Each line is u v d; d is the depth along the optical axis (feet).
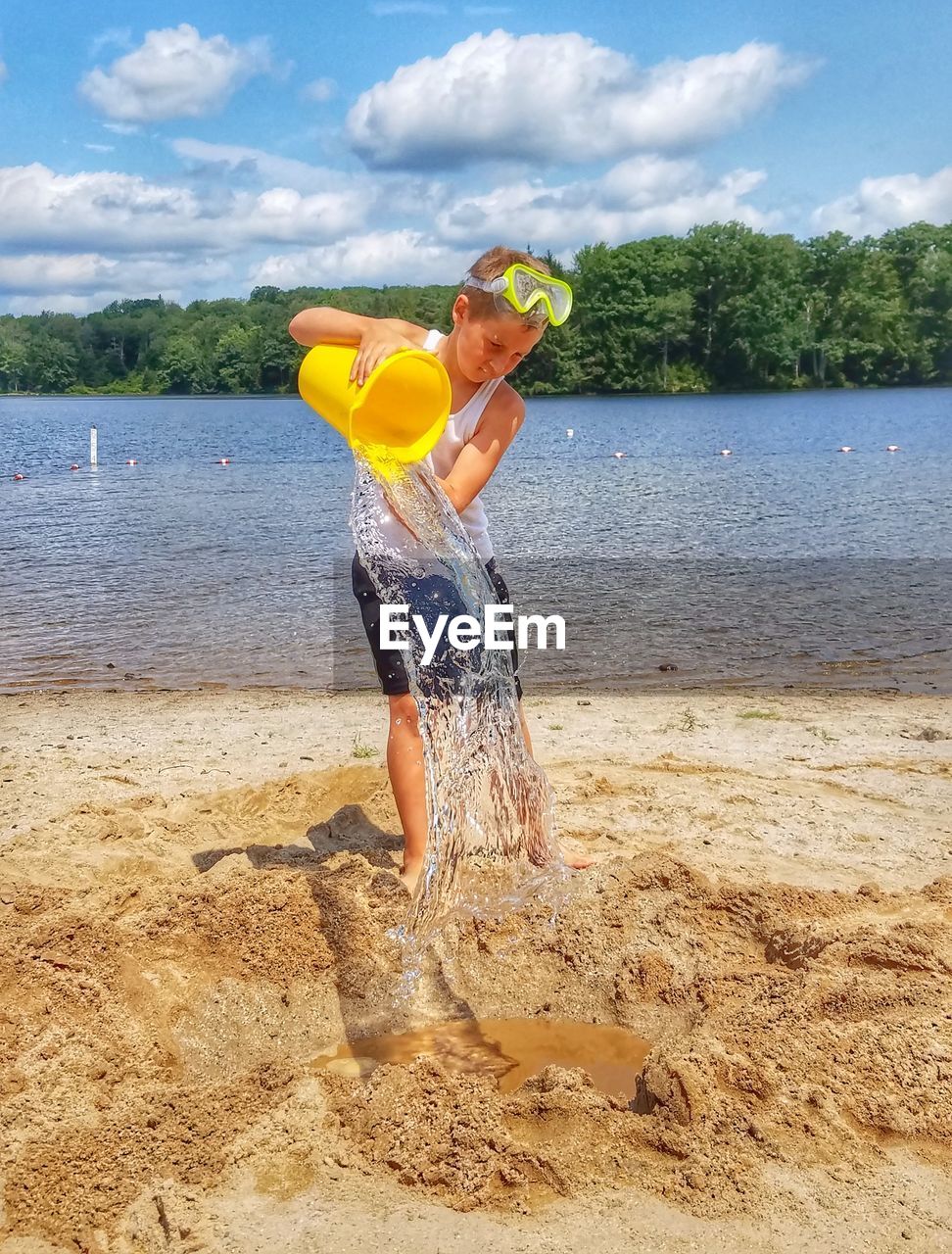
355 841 15.42
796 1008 10.62
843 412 202.59
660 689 26.66
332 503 76.89
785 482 85.61
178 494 84.07
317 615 37.99
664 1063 9.59
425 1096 9.38
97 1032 10.80
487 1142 8.85
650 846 15.28
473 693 12.06
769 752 20.21
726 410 215.10
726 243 312.09
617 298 309.22
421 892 11.62
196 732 22.09
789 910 12.98
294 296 472.44
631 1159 8.74
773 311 309.01
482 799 12.24
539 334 11.37
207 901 12.92
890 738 21.44
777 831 15.97
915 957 11.64
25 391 478.59
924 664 29.53
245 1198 8.37
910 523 61.21
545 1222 8.10
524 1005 12.05
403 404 10.61
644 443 135.23
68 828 15.74
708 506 70.28
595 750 20.22
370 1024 11.69
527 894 12.97
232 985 11.80
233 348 445.78
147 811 16.69
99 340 476.13
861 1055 9.84
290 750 20.34
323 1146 8.89
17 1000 11.12
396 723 12.78
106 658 31.55
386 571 12.19
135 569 47.96
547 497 76.89
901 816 16.71
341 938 12.46
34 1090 9.73
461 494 11.79
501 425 12.02
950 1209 8.24
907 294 331.98
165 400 415.23
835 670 28.89
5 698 26.40
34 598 41.37
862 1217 8.13
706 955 12.29
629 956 12.25
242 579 45.37
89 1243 8.00
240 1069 11.08
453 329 11.71
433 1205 8.29
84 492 86.17
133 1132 9.16
